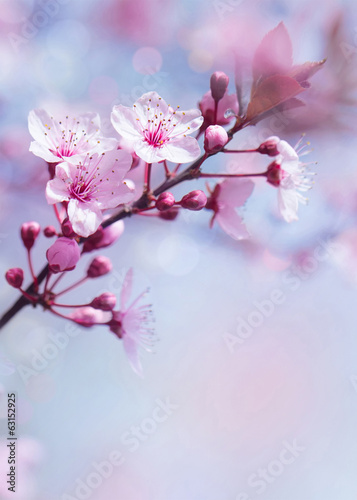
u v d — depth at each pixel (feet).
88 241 1.16
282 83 1.10
